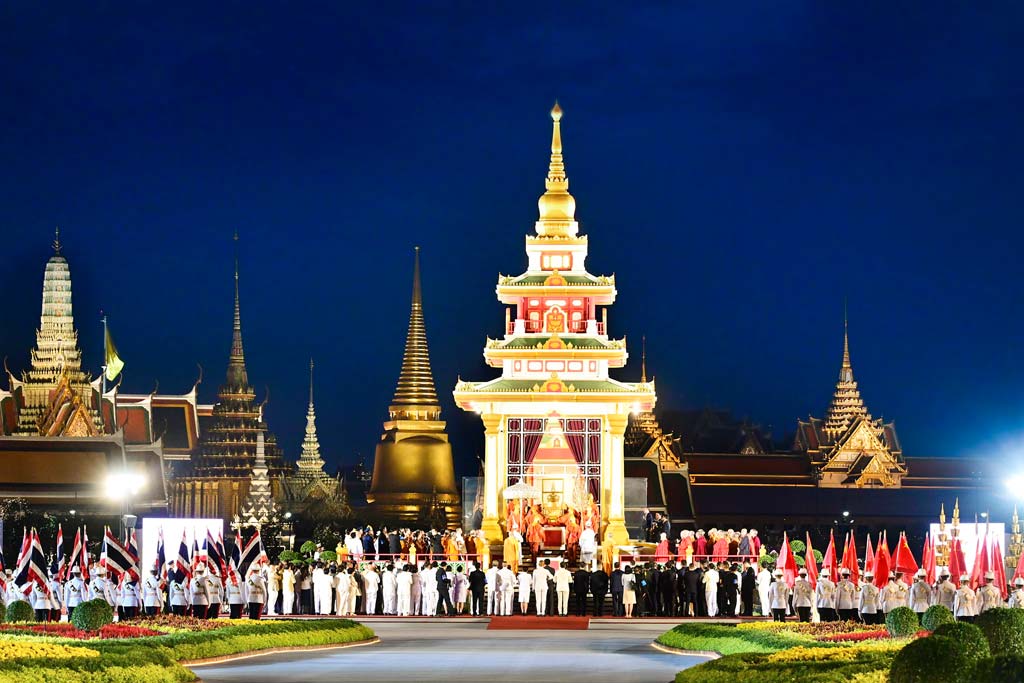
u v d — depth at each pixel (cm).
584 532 9394
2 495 16050
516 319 10612
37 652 4853
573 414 10194
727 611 8588
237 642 6062
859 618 6950
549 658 6044
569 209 10844
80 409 19388
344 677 5191
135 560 7050
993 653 4247
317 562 8844
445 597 8769
